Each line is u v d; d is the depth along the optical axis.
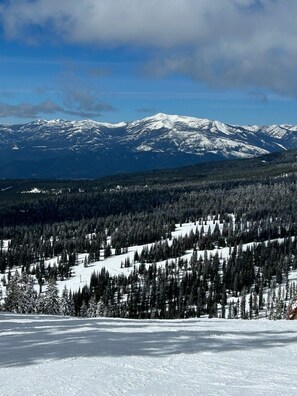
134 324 21.84
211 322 23.09
